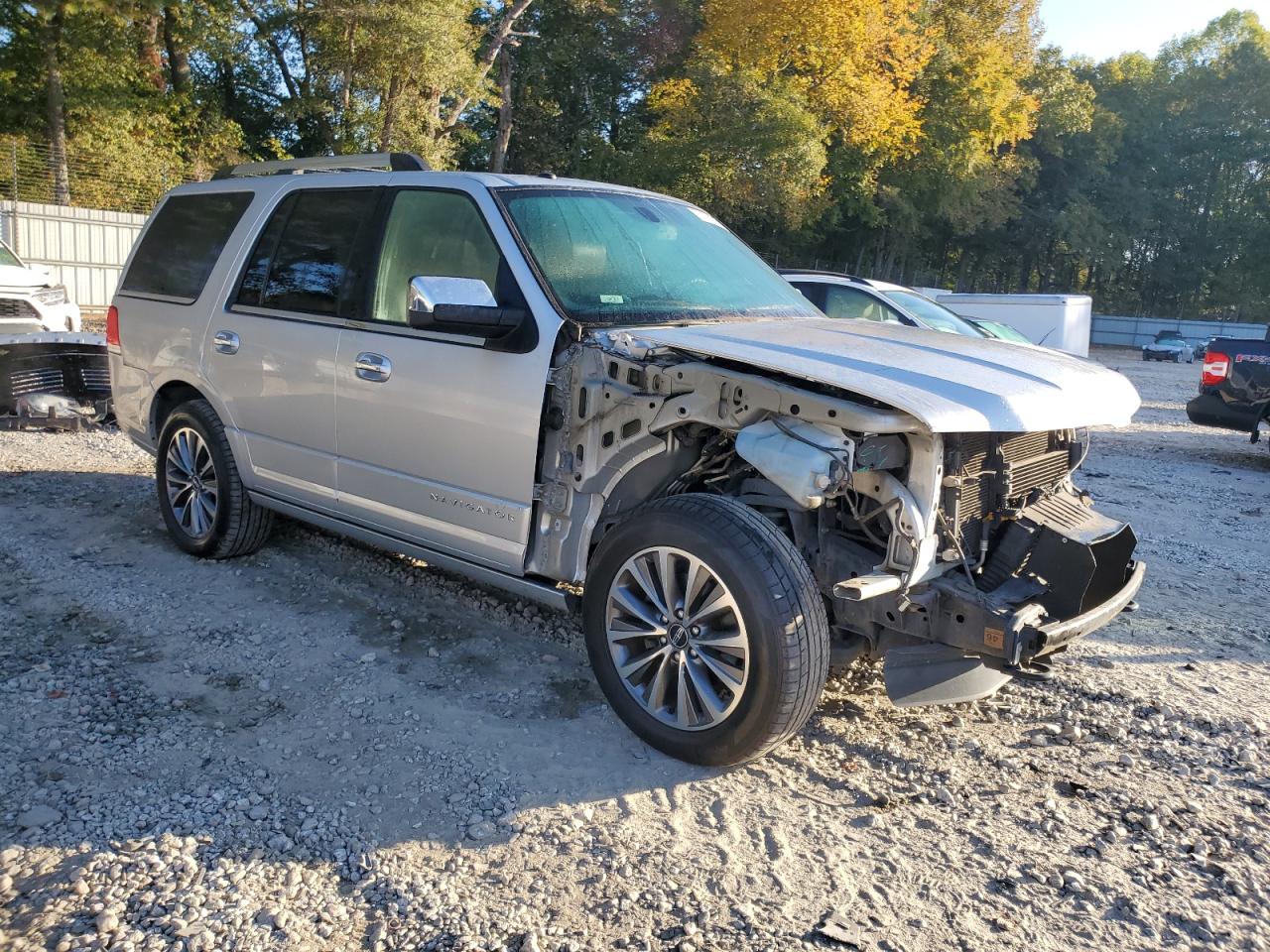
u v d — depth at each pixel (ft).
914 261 178.50
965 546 10.93
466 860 9.26
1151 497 28.84
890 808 10.48
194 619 14.58
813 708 10.35
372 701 12.28
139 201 87.35
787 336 11.73
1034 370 11.40
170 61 103.04
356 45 92.84
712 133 104.22
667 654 10.98
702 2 129.39
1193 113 234.38
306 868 9.03
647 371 11.19
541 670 13.37
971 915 8.80
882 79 117.91
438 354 12.80
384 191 14.29
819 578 10.99
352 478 14.23
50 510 19.70
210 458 16.60
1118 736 12.34
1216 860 9.79
